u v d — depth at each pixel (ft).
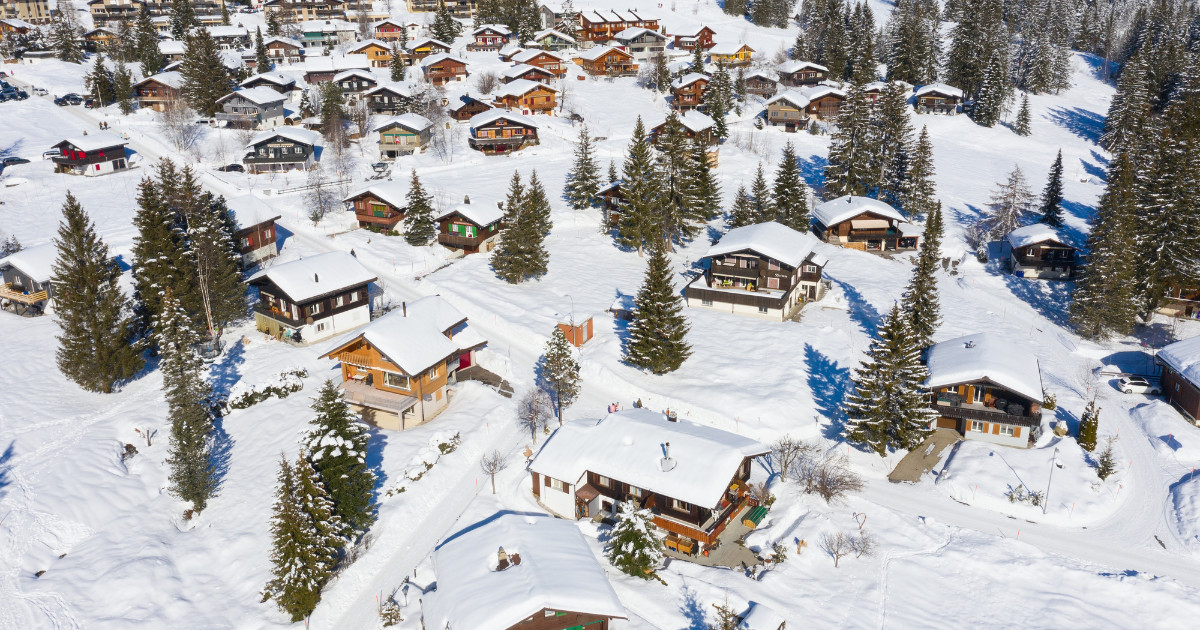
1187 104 315.17
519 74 478.59
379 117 428.56
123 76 435.94
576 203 318.24
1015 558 138.62
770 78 508.12
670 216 287.28
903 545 142.41
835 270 277.44
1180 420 183.73
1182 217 229.45
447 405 188.34
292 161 360.48
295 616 123.54
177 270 209.87
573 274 263.90
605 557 136.77
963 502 157.28
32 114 425.69
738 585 129.29
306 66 499.10
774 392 191.52
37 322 229.86
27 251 237.45
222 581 133.49
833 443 176.24
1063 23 636.48
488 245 281.74
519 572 115.55
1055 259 272.92
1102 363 217.97
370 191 291.38
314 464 138.41
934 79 525.34
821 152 411.13
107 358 191.21
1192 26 561.02
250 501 151.74
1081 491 158.20
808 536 142.51
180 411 151.64
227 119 411.34
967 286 273.33
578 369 185.98
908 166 328.70
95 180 338.13
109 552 138.51
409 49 557.74
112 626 121.90
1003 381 170.81
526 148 398.01
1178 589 129.59
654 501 144.87
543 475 150.61
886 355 168.66
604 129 431.02
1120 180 253.44
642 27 637.71
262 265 263.08
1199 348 189.78
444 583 116.78
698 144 306.96
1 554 137.08
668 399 190.08
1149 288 235.40
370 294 242.58
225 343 215.72
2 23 578.25
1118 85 428.15
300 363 201.87
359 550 139.44
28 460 164.55
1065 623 122.83
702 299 244.42
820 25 604.08
